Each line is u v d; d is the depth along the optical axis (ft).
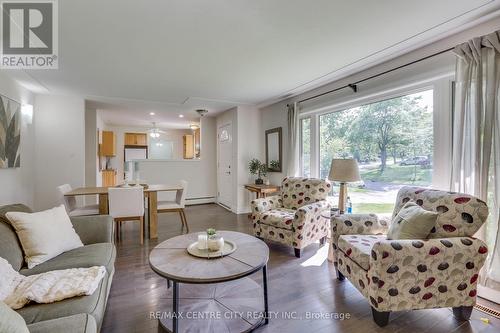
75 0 5.83
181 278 4.86
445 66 7.80
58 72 10.49
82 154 14.71
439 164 8.05
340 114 12.20
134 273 8.41
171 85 12.53
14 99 11.32
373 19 6.77
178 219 15.88
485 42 6.54
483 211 5.86
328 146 12.91
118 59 9.24
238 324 5.84
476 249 5.74
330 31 7.38
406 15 6.59
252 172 17.16
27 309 4.12
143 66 9.95
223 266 5.32
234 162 18.02
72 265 5.75
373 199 10.58
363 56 9.14
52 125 14.14
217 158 21.77
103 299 4.91
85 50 8.47
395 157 9.71
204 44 8.13
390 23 6.98
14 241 5.77
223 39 7.81
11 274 4.92
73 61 9.37
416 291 5.70
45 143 13.98
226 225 14.55
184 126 27.50
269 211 11.54
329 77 11.39
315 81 11.95
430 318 6.13
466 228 5.98
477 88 6.66
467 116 6.89
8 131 10.45
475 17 6.72
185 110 18.85
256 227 11.41
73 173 14.52
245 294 7.15
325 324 5.93
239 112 17.42
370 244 6.88
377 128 10.43
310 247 10.92
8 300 4.25
